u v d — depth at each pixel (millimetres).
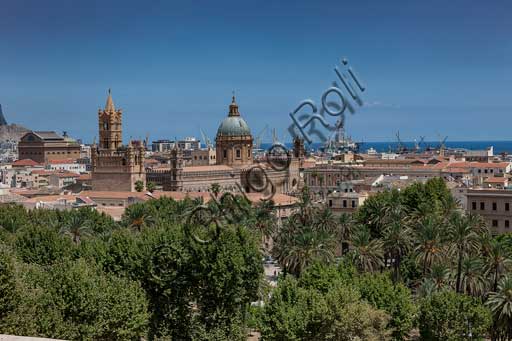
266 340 113000
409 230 159875
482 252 141000
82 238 160500
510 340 122438
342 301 111000
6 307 93312
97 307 102688
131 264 116000
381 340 111562
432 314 121125
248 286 118625
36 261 129875
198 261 115500
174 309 115625
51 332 98125
